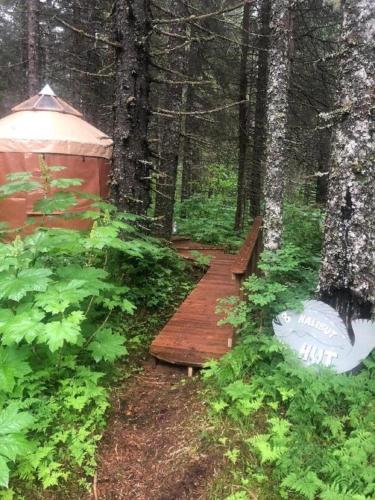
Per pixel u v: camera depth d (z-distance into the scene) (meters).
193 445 3.24
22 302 3.44
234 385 3.53
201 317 5.08
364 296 3.81
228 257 8.50
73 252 4.12
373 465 2.81
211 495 2.89
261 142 11.45
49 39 14.71
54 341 2.76
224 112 12.59
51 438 3.14
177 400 3.77
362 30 3.63
